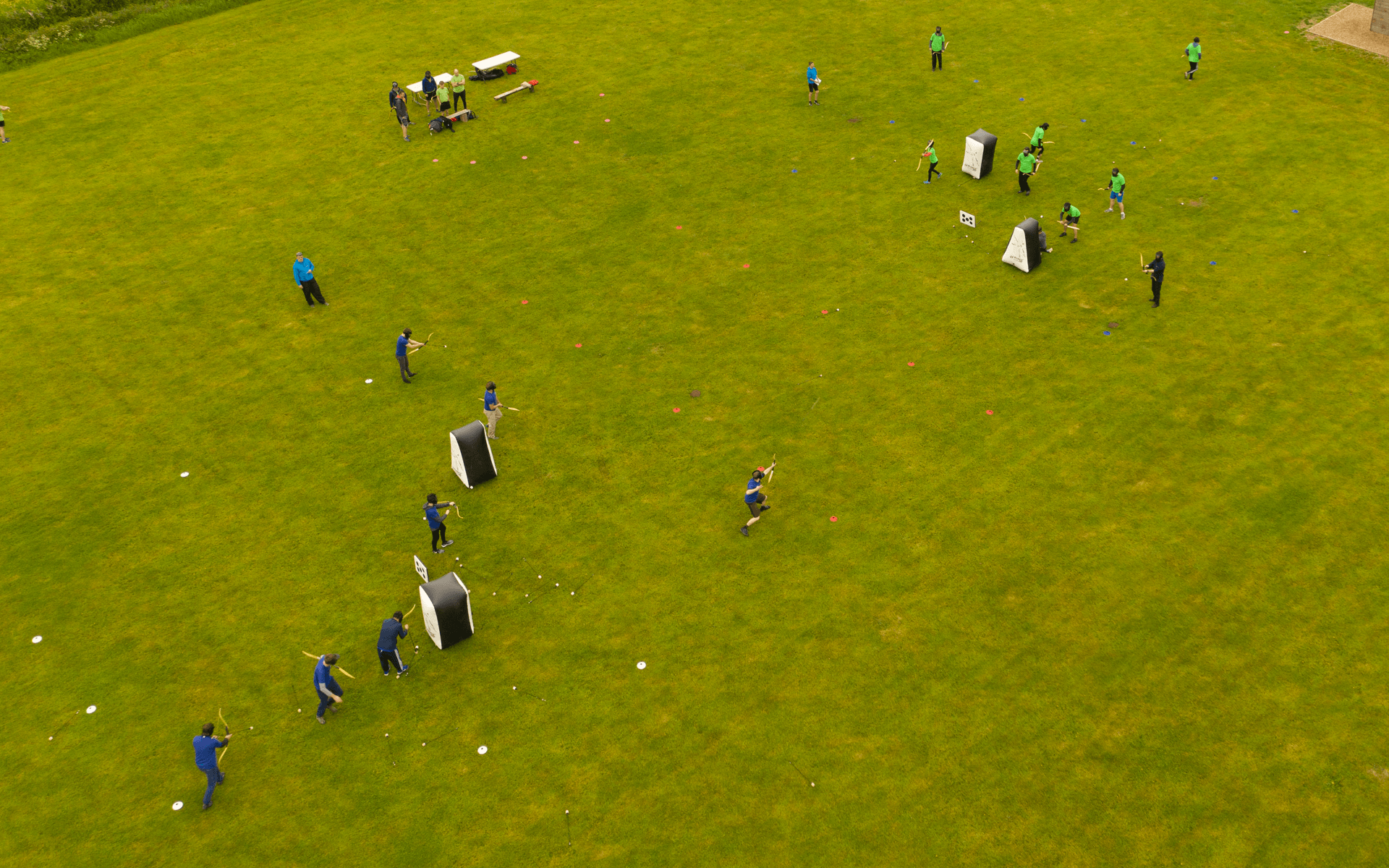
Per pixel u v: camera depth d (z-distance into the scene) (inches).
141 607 807.1
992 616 771.4
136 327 1115.3
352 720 719.1
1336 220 1175.6
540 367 1035.3
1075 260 1142.3
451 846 641.6
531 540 850.8
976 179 1286.9
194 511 892.6
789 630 768.9
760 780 673.0
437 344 1071.6
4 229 1279.5
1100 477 882.1
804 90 1508.4
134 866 636.7
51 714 730.2
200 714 726.5
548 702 727.1
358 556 844.6
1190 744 682.2
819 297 1107.9
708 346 1051.3
